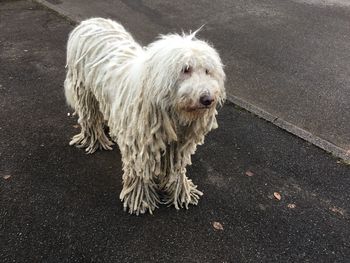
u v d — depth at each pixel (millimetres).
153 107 1062
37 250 1249
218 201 1466
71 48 1422
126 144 1225
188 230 1348
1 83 2057
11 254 1231
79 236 1301
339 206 1482
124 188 1398
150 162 1206
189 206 1435
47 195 1441
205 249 1289
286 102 2041
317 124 1889
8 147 1644
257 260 1270
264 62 2412
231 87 2137
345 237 1365
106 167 1579
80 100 1491
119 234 1316
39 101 1939
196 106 992
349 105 2045
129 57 1276
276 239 1341
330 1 3500
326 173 1622
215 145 1736
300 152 1721
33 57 2322
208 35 2707
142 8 3082
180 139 1187
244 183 1554
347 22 3080
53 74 2166
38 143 1677
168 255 1263
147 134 1119
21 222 1333
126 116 1177
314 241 1345
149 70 1034
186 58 974
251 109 1958
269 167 1639
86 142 1644
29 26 2711
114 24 1442
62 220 1352
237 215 1416
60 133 1741
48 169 1552
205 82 988
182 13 3039
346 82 2252
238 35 2742
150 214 1390
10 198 1418
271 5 3326
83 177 1527
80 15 2885
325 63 2449
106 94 1292
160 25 2803
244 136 1796
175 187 1394
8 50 2387
